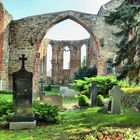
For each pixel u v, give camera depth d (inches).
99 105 660.1
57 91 1328.7
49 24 1099.9
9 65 1098.1
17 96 416.5
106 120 459.8
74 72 1562.5
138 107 566.3
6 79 1068.5
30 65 1099.9
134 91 641.0
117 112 519.8
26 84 420.5
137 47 492.4
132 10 473.7
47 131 384.2
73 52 1684.3
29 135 362.9
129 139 299.4
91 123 437.7
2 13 1018.7
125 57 506.3
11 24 1110.4
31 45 1101.7
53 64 1676.9
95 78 870.4
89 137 305.6
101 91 821.2
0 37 1018.1
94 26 1121.4
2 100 513.0
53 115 445.4
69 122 452.4
